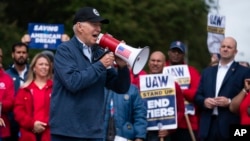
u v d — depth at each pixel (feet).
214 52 48.88
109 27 93.35
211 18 48.80
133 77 40.98
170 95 40.32
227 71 38.19
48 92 37.45
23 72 41.57
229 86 37.93
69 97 27.35
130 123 37.32
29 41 46.47
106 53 27.20
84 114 27.37
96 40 27.71
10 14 99.96
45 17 98.99
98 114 27.68
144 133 37.45
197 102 38.75
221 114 37.81
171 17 109.91
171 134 41.39
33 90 37.42
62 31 48.98
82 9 27.66
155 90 40.37
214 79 38.45
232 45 38.11
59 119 27.37
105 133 36.37
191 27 115.03
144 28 101.76
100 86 27.71
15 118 37.27
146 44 99.81
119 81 28.32
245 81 36.65
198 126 41.98
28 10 99.91
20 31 92.84
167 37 109.60
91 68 26.99
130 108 37.35
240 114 36.83
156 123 40.24
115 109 36.73
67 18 96.68
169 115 40.29
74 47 27.66
